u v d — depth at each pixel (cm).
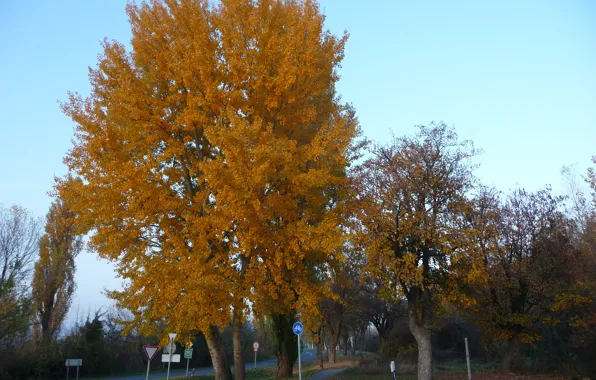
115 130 1205
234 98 1189
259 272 1207
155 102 1259
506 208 2347
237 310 1215
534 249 2294
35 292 3528
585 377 1933
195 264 1120
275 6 1315
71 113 1197
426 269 1708
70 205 1231
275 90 1195
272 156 1057
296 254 1221
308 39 1223
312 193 1292
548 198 2362
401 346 3744
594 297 2083
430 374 1691
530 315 2264
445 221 1683
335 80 1398
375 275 1645
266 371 3959
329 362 4725
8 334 2877
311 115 1247
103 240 1214
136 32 1316
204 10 1300
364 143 1797
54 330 3591
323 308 3800
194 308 1089
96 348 4409
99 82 1312
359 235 1574
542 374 2147
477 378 2108
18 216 3048
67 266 3675
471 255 1578
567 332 2303
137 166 1184
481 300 2311
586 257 2286
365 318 4691
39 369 3447
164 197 1192
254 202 1033
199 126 1299
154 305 1216
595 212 2456
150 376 4403
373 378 2534
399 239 1602
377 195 1661
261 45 1227
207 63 1188
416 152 1769
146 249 1272
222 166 1092
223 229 1112
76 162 1202
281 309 1470
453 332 4272
